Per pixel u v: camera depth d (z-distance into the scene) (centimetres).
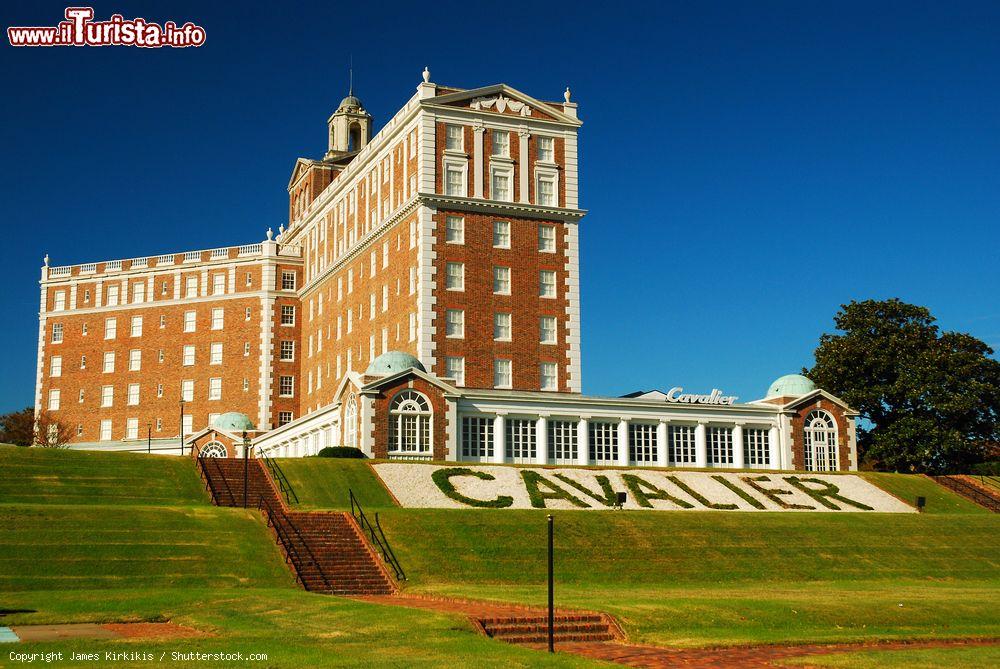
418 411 7906
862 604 4584
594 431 8644
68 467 6397
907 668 3406
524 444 8375
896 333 11019
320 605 4009
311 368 12375
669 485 7675
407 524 5788
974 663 3500
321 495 6525
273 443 10300
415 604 4403
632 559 5825
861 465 10931
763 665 3466
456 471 7262
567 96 10056
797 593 5081
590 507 6975
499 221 9512
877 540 6750
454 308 9181
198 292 13138
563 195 9838
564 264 9706
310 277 12712
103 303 13588
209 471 6706
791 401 9312
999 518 7662
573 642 3856
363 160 10969
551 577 3481
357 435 7800
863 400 10706
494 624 3891
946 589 5506
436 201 9262
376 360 8319
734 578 5756
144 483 6344
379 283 10225
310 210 13075
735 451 9094
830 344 11188
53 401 13550
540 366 9431
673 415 8888
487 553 5566
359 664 2994
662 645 3781
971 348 10812
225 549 5116
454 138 9481
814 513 7231
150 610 3866
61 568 4631
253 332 12775
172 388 13000
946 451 10225
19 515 5075
